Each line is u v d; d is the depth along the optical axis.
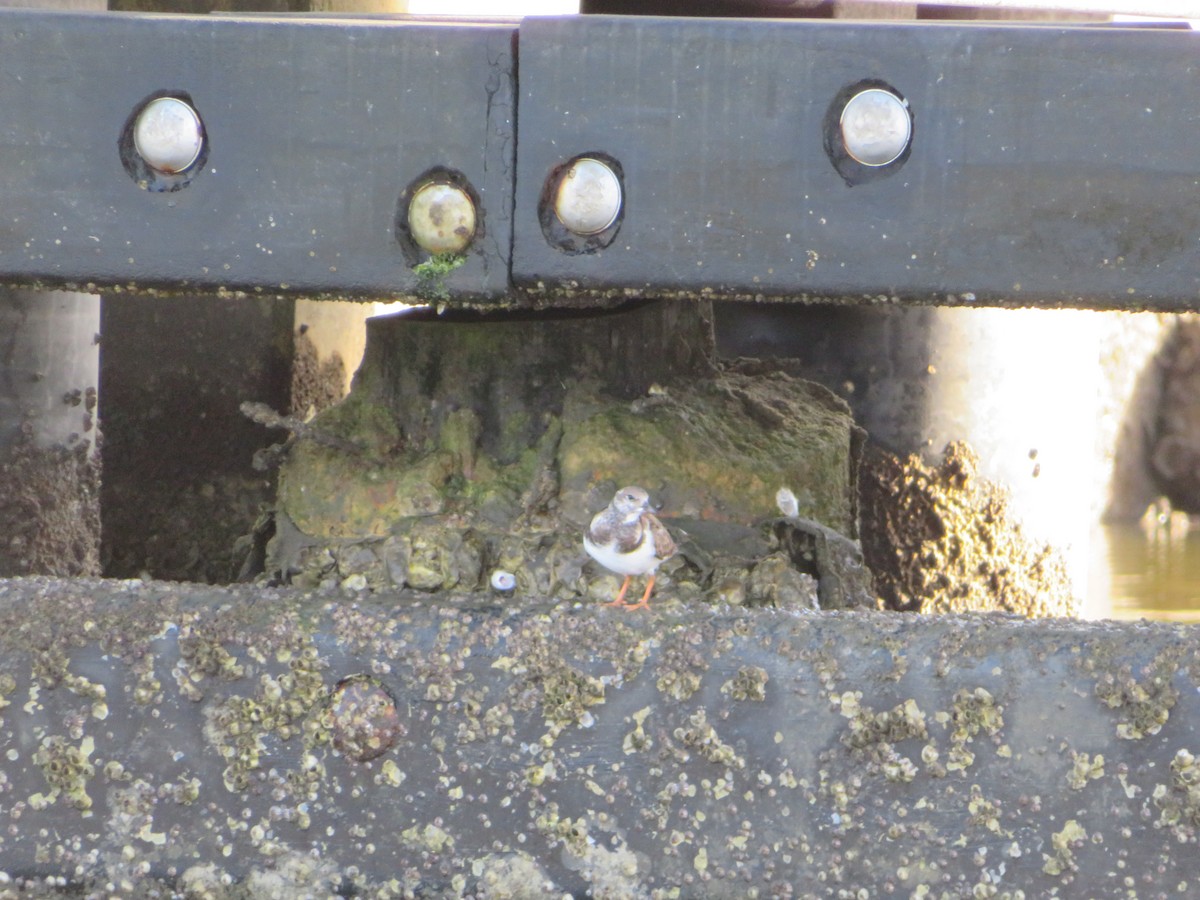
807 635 5.88
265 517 6.45
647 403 6.39
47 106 5.82
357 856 5.93
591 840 5.90
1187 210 5.70
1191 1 6.63
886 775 5.84
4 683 5.96
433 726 5.91
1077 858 5.81
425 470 6.34
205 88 5.80
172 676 5.95
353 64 5.79
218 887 5.95
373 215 5.82
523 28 5.76
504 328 6.43
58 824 5.97
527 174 5.79
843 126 5.73
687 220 5.78
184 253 5.84
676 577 6.26
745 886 5.88
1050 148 5.71
